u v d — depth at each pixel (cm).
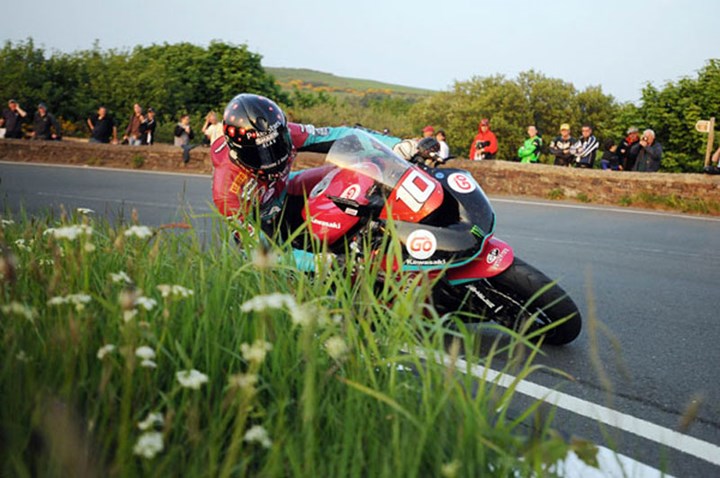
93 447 249
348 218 481
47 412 240
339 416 281
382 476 235
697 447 363
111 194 1391
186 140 1853
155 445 224
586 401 420
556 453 243
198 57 3428
